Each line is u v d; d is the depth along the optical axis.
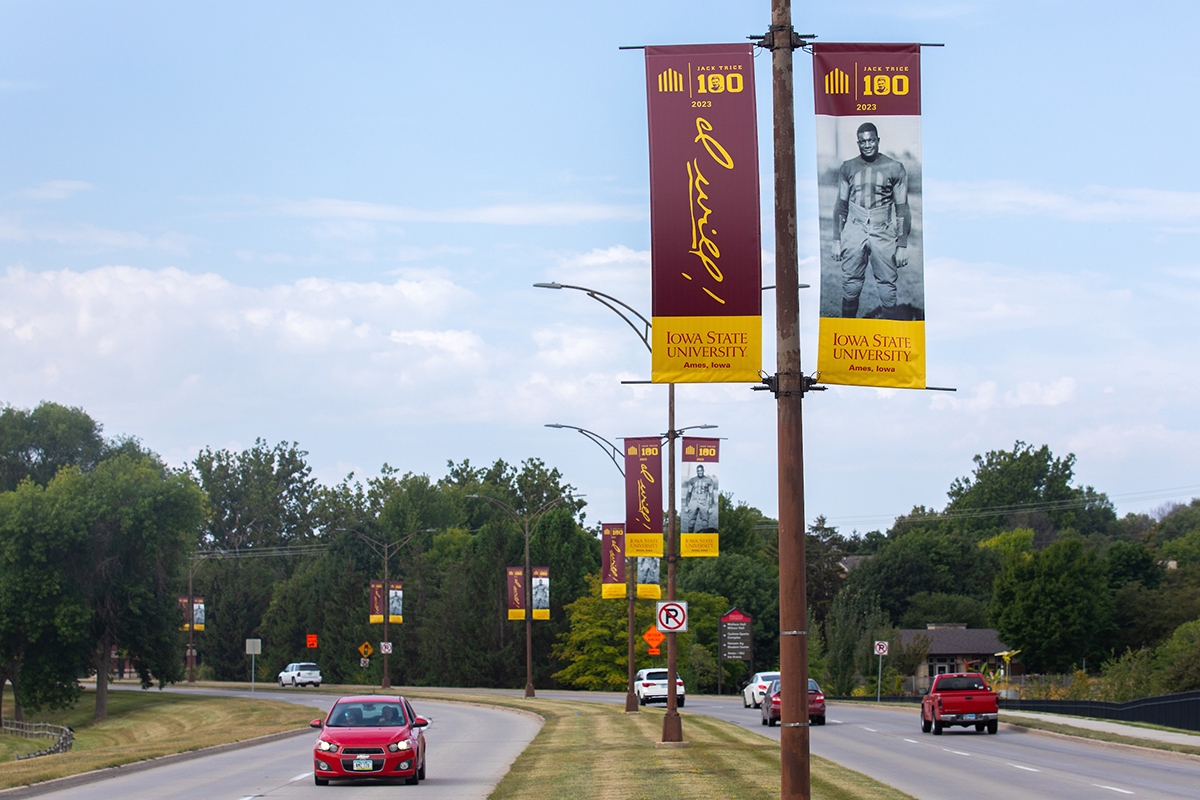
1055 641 91.50
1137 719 38.28
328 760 21.52
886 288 12.36
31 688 76.19
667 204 12.27
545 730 36.03
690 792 17.91
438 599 108.69
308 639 102.94
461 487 171.12
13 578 74.69
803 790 10.84
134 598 79.62
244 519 176.88
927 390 12.25
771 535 130.62
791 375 11.45
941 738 34.34
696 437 33.09
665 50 12.43
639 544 32.78
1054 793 19.38
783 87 11.85
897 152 12.50
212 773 25.59
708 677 87.56
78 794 20.75
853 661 75.38
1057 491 166.75
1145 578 103.94
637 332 30.47
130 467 82.62
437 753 30.69
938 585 120.75
